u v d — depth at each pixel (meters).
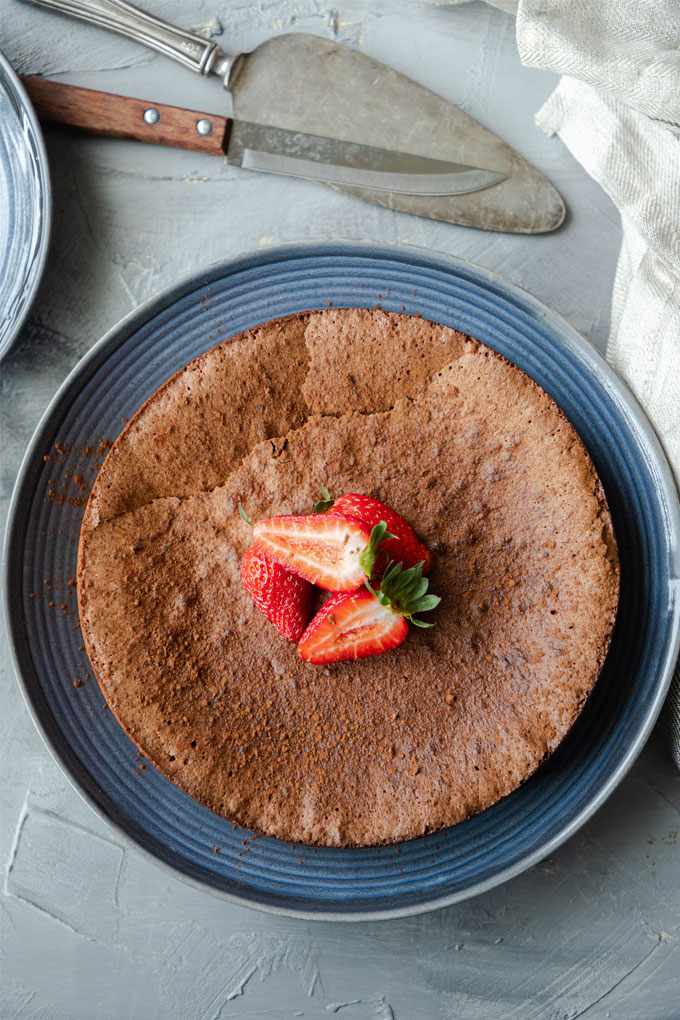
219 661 0.56
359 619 0.54
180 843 0.57
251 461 0.57
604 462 0.57
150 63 0.62
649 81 0.56
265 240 0.62
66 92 0.61
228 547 0.56
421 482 0.56
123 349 0.59
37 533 0.58
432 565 0.56
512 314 0.58
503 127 0.61
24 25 0.62
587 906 0.60
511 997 0.60
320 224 0.62
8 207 0.61
